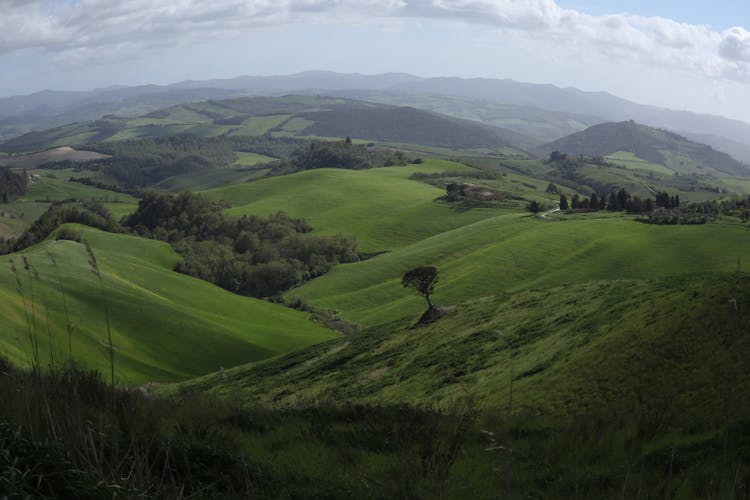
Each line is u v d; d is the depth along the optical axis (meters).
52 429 5.85
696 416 14.96
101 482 5.03
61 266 99.81
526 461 10.62
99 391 9.27
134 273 120.12
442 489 7.72
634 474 8.99
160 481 6.03
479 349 43.88
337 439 11.38
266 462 8.83
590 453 10.77
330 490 7.91
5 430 5.38
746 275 32.06
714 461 9.30
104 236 165.00
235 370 67.94
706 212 155.88
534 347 38.72
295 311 126.69
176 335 89.25
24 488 4.58
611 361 28.14
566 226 148.25
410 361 48.50
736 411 13.14
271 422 12.50
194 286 124.56
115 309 88.88
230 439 9.95
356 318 128.12
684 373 24.00
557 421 14.63
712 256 120.25
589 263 125.94
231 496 6.85
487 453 10.82
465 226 182.25
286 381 55.66
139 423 8.35
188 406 12.22
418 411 14.86
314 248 171.50
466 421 13.41
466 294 123.62
